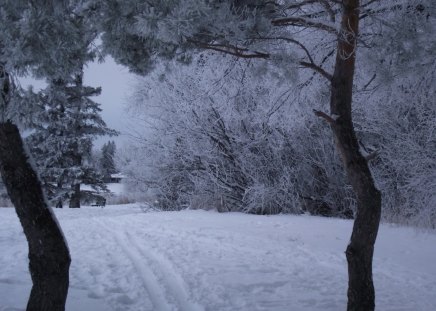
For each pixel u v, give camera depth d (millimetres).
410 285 6805
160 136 18828
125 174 21828
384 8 6785
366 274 4609
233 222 13453
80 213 20375
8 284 6125
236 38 4859
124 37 4707
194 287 6332
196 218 14539
